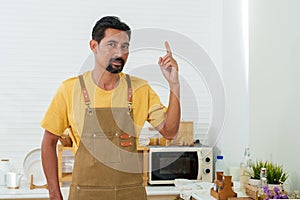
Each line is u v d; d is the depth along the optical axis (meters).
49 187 1.95
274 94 2.92
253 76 3.25
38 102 3.84
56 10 3.86
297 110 2.61
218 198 2.82
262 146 3.10
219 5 3.87
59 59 3.87
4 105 3.80
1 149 3.79
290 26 2.70
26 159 3.57
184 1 4.04
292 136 2.67
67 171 3.66
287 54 2.74
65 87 1.80
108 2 3.92
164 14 4.01
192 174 3.47
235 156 3.55
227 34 3.70
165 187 3.41
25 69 3.83
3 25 3.80
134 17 3.96
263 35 3.08
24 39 3.82
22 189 3.39
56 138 1.94
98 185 1.93
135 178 1.97
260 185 2.62
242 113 3.45
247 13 3.35
